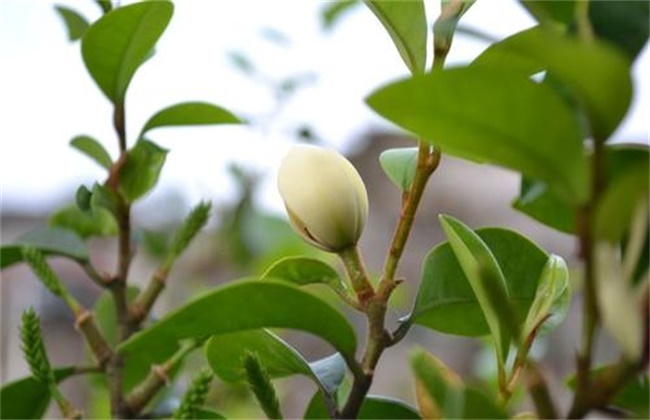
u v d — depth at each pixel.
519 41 0.22
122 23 0.34
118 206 0.36
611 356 0.31
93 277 0.37
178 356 0.36
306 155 0.28
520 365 0.27
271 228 0.74
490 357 0.66
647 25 0.24
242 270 0.76
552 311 0.28
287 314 0.26
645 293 0.22
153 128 0.37
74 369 0.36
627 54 0.24
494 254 0.30
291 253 0.72
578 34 0.23
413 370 0.26
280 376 0.30
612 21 0.24
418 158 0.27
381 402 0.32
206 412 0.34
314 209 0.28
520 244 0.30
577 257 0.22
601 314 0.22
